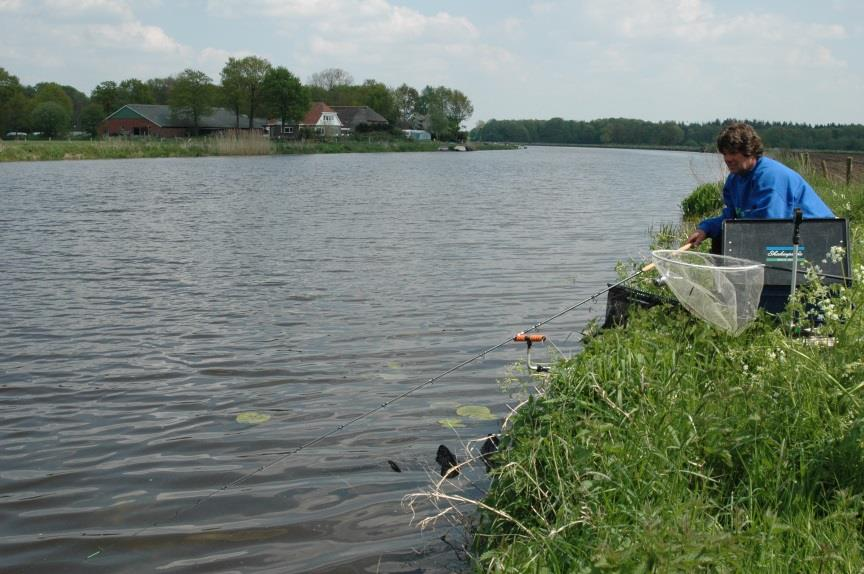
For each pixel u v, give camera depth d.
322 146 102.75
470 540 4.89
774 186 6.12
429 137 162.25
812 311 5.48
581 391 5.15
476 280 13.08
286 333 9.74
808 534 3.56
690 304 5.52
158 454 6.28
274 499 5.53
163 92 160.62
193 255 15.72
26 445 6.47
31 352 8.98
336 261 15.02
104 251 16.23
